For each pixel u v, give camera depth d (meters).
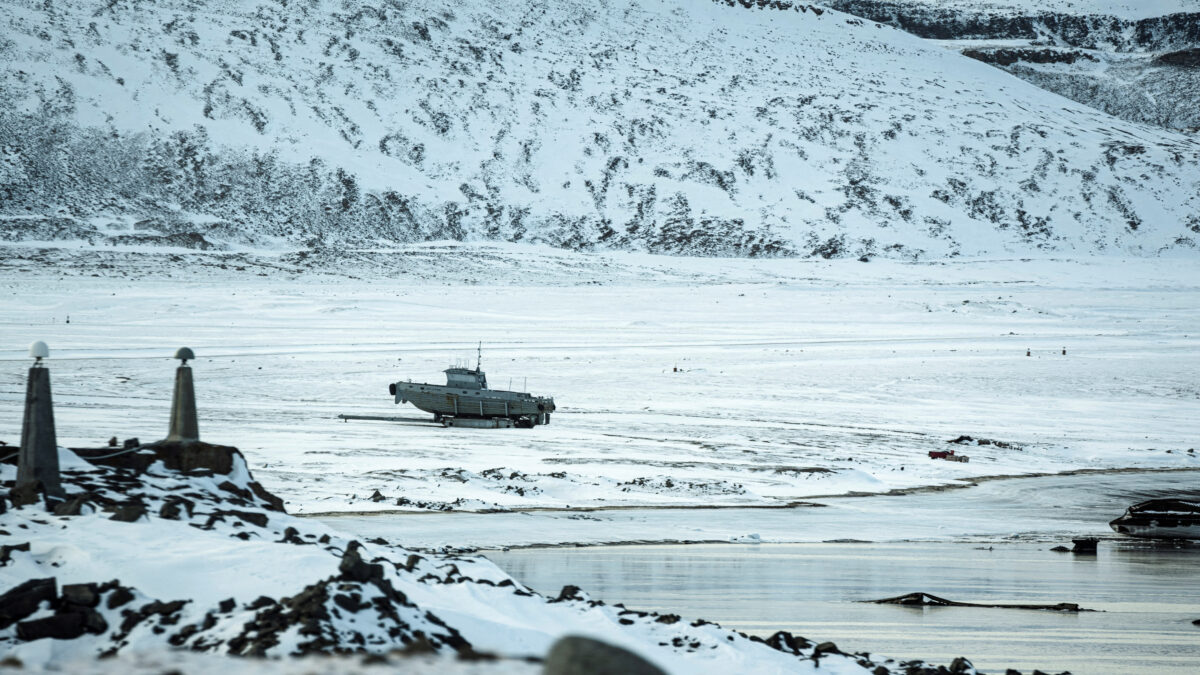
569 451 70.62
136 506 17.47
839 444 80.31
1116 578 34.91
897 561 37.72
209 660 4.50
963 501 59.03
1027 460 77.81
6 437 62.00
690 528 44.75
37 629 12.77
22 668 4.79
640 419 91.81
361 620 13.15
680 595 28.73
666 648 16.11
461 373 89.06
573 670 4.01
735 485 57.56
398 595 14.69
